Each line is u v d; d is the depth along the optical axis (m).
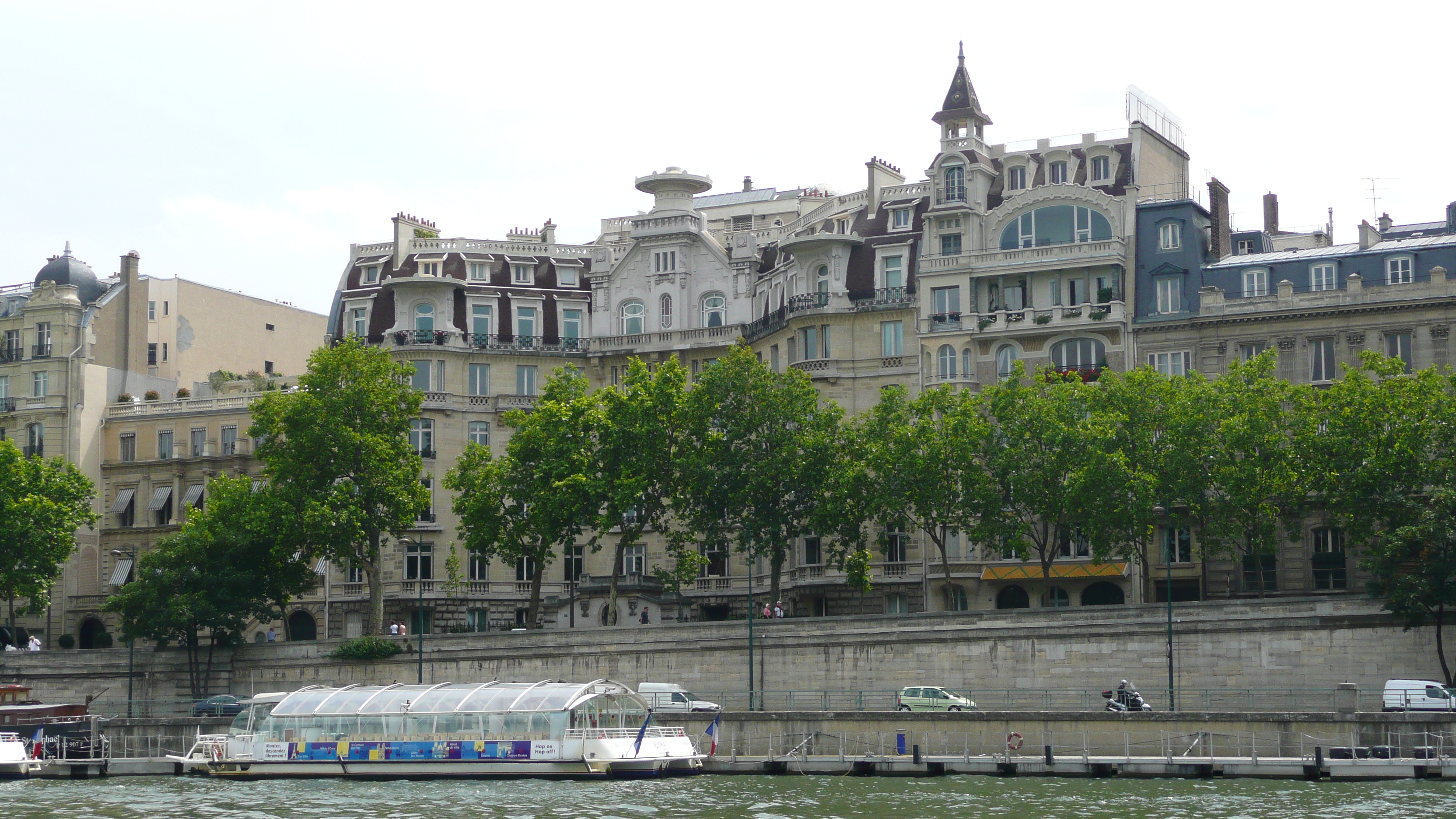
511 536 110.56
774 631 98.56
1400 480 90.19
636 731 84.69
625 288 130.12
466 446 119.06
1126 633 91.56
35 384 138.88
